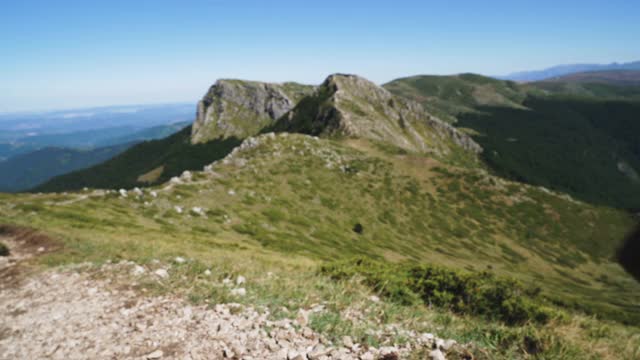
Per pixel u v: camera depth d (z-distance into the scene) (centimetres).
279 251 3969
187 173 6756
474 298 1082
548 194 9138
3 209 3588
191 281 1115
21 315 950
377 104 17938
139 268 1242
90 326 848
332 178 8350
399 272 1302
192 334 781
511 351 682
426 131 18838
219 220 4844
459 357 662
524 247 7325
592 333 881
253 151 9256
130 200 4759
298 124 16500
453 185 9119
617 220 8412
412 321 869
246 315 866
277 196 6700
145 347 739
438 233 7312
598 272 6938
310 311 892
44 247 1900
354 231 6481
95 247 1741
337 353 684
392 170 9494
